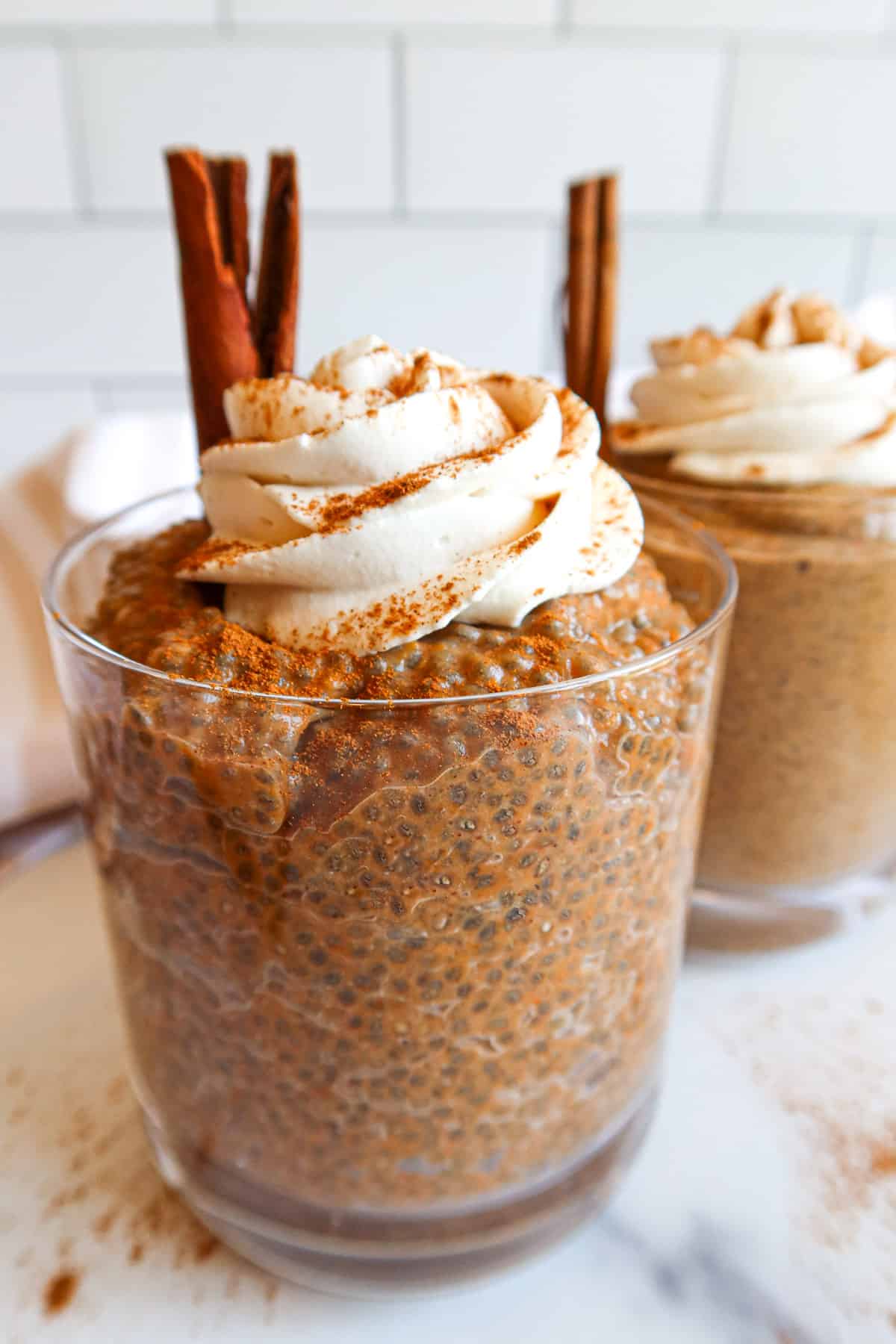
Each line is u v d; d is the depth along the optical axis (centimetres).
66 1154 32
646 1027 27
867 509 33
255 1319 27
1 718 50
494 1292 28
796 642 34
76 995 38
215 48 77
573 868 22
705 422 39
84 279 84
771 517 34
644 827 23
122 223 82
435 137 81
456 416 25
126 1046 30
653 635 25
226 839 21
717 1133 33
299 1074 23
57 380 88
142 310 85
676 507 35
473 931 21
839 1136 33
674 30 79
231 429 28
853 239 89
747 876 39
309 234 84
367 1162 25
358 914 21
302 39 77
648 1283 28
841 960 40
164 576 26
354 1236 26
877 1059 36
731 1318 27
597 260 38
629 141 83
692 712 23
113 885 25
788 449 37
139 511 30
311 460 24
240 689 21
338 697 21
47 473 68
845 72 82
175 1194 31
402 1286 27
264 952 22
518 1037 23
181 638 23
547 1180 27
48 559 63
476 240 85
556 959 23
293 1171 25
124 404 89
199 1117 26
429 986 22
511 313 89
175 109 79
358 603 23
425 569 23
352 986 22
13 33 74
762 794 37
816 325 41
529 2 77
